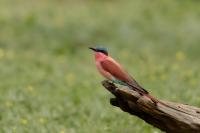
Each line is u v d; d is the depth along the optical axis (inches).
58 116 552.7
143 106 373.7
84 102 596.1
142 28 1023.6
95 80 700.0
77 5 1143.0
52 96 623.8
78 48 954.7
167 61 845.8
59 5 1135.6
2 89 639.1
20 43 957.8
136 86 372.5
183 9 1121.4
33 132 506.3
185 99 593.9
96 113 557.9
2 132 502.3
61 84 678.5
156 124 386.6
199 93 615.2
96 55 391.9
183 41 985.5
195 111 387.2
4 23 1022.4
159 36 1001.5
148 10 1109.1
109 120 538.6
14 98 599.8
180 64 812.6
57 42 965.8
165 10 1115.9
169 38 995.3
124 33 1002.1
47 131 510.0
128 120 531.5
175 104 387.2
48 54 898.1
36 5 1123.9
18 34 984.9
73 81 693.3
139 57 877.8
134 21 1045.2
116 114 550.9
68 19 1042.1
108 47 952.9
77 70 770.2
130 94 374.0
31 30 996.6
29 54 869.8
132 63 826.8
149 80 678.5
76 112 564.1
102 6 1138.0
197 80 679.7
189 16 1082.7
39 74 719.7
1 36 974.4
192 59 919.7
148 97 369.4
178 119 378.9
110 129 506.0
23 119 537.6
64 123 535.5
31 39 971.3
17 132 500.7
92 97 616.1
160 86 649.0
